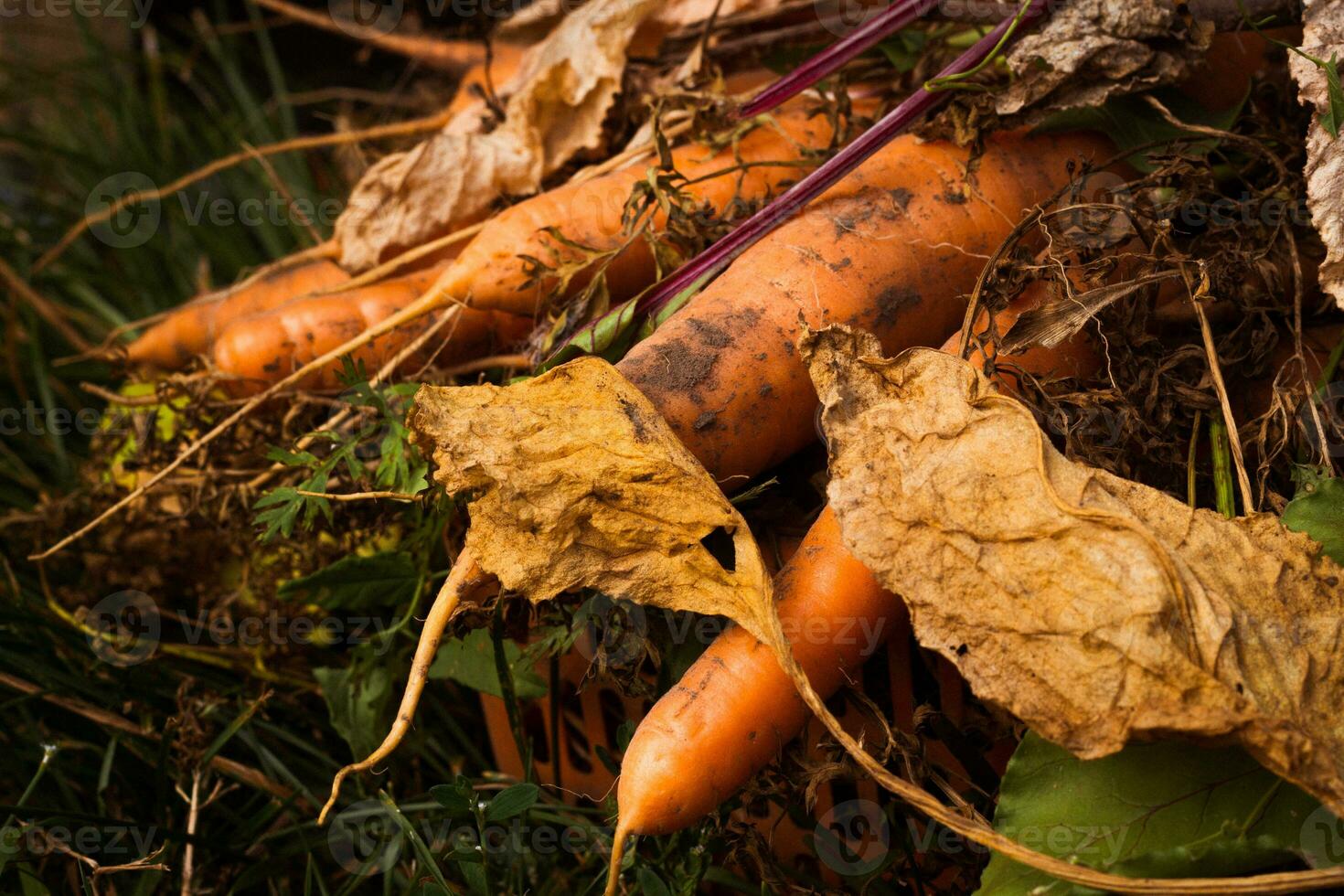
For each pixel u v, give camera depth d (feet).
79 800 1.78
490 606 1.42
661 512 1.30
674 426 1.40
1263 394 1.52
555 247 1.63
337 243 1.86
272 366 1.77
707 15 1.86
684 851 1.47
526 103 1.80
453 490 1.31
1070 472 1.24
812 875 1.52
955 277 1.52
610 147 1.83
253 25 2.51
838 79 1.65
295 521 1.76
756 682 1.32
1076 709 1.19
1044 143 1.58
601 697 1.59
